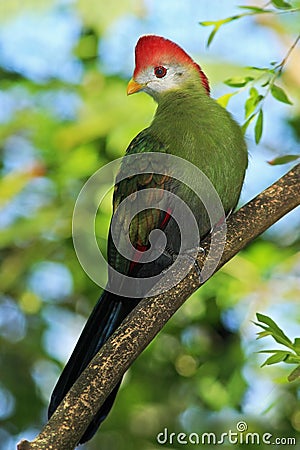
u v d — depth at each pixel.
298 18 12.41
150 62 8.02
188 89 7.83
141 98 11.96
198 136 7.22
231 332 11.86
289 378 5.91
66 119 12.50
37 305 12.07
